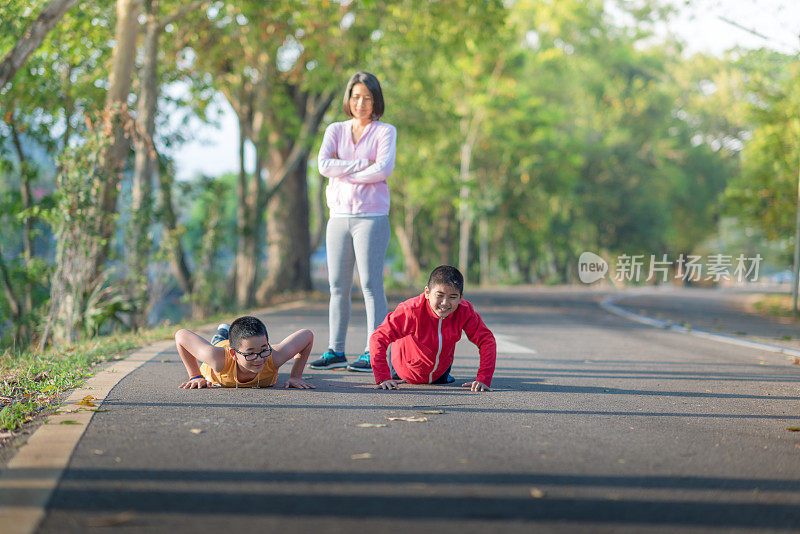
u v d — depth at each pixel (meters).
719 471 6.10
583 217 97.38
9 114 24.83
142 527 4.54
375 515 4.82
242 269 36.38
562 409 8.84
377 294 11.95
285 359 9.83
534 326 24.02
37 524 4.56
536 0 85.44
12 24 17.41
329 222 12.07
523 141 82.12
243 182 37.06
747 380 12.19
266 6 31.91
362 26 35.91
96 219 18.84
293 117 39.91
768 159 42.06
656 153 102.56
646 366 13.85
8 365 11.67
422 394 9.66
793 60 27.84
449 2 34.38
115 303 20.06
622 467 6.14
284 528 4.56
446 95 67.81
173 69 33.69
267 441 6.79
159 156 28.98
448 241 92.25
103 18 25.86
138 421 7.56
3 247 27.94
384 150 11.65
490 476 5.77
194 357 9.98
